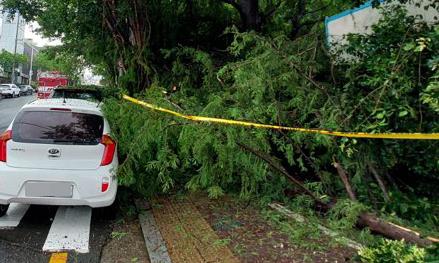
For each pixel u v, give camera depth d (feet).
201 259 14.17
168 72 28.48
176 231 16.92
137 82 28.63
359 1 23.58
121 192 21.34
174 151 19.44
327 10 34.65
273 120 18.10
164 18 30.81
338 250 14.60
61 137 17.54
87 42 32.30
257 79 17.92
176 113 17.92
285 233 16.30
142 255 15.29
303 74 18.93
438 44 16.44
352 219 15.49
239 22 33.73
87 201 17.28
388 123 16.55
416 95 17.39
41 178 16.89
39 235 16.80
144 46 28.30
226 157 17.12
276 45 21.01
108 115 19.58
